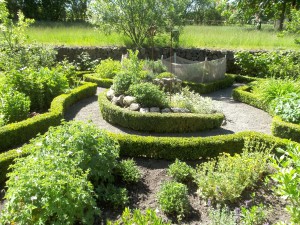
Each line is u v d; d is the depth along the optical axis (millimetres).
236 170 4121
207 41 14719
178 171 4398
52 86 7547
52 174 3098
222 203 3871
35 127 5723
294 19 13008
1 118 5688
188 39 14766
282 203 3900
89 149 3916
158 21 13031
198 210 3850
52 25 17391
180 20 13406
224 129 6762
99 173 3834
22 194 2963
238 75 12586
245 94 8930
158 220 2592
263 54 12359
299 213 2662
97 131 4215
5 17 9492
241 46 14312
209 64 10961
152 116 6266
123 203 3818
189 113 6613
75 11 25328
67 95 7680
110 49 13422
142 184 4418
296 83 8281
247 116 7766
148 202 3994
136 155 5180
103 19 13062
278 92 7793
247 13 17922
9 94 6301
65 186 3148
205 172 4410
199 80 11000
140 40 13828
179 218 3623
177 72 11000
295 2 16938
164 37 14094
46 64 9812
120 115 6539
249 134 5285
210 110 7250
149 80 8539
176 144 5059
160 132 6402
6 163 4340
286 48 13844
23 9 22406
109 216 3652
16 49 9727
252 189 4184
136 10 12898
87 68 12875
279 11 18266
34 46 9914
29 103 6570
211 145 5074
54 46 12867
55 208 2941
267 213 3594
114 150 4277
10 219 3041
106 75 10789
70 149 3695
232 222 3232
